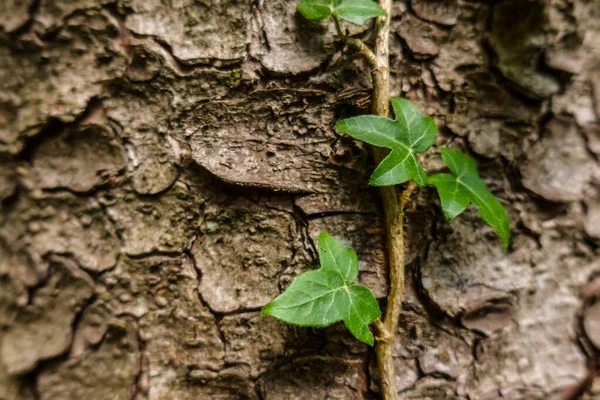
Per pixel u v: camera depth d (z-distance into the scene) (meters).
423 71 0.29
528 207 0.30
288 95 0.28
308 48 0.28
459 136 0.30
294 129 0.28
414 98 0.29
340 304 0.26
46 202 0.27
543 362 0.29
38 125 0.27
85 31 0.27
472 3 0.29
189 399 0.28
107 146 0.28
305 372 0.29
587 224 0.30
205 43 0.28
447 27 0.29
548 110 0.30
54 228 0.27
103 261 0.28
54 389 0.27
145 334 0.28
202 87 0.28
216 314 0.28
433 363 0.29
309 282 0.26
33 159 0.27
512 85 0.30
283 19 0.28
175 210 0.28
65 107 0.27
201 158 0.28
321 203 0.29
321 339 0.29
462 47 0.29
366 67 0.28
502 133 0.30
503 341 0.29
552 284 0.30
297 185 0.28
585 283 0.30
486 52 0.29
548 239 0.30
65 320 0.27
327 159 0.29
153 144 0.28
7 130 0.26
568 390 0.29
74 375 0.27
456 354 0.29
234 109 0.28
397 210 0.28
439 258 0.29
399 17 0.29
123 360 0.28
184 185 0.28
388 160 0.27
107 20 0.27
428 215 0.29
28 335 0.27
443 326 0.29
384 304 0.29
